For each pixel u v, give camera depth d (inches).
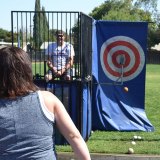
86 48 346.0
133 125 392.5
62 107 105.5
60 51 346.6
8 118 100.6
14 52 104.7
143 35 388.8
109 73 390.9
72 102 326.3
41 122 101.3
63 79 329.4
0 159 99.7
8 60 103.3
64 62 342.0
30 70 105.4
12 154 99.4
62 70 336.5
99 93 390.6
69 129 103.7
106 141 346.0
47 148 101.1
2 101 102.3
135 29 389.1
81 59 324.8
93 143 336.8
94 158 300.5
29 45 342.6
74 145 103.3
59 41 345.7
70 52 336.5
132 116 394.3
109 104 392.8
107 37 390.3
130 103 396.2
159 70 1644.9
